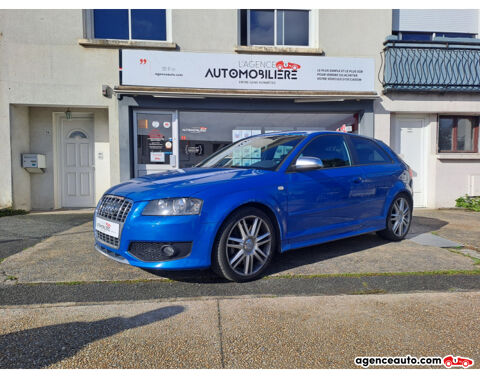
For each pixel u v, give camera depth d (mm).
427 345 2146
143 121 7527
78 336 2223
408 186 4840
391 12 8109
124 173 7352
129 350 2076
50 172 8039
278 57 7508
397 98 8117
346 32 7996
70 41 7344
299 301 2770
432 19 8727
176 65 7270
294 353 2061
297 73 7578
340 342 2176
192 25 7621
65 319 2453
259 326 2365
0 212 7059
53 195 8078
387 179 4516
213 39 7684
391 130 8484
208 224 2943
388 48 7973
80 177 8336
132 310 2602
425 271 3475
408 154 8578
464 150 8820
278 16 8070
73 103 7387
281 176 3490
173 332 2281
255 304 2713
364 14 8039
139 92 7035
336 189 3879
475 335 2260
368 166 4387
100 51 7410
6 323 2393
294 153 3715
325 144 4074
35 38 7258
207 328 2334
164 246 2912
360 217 4188
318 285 3111
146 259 2965
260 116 7980
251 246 3199
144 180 3475
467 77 8148
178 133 7625
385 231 4656
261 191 3262
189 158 7711
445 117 8711
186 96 7195
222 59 7379
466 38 8500
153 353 2051
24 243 4621
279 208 3383
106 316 2502
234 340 2191
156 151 7598
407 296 2873
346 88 7715
